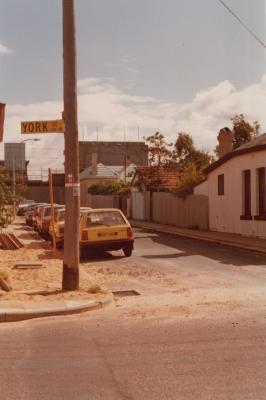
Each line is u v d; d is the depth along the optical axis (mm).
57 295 10969
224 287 12227
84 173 79938
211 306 9938
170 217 38312
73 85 11555
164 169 47000
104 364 6449
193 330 8078
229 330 8000
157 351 6965
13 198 20266
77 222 11633
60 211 23812
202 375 5949
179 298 10906
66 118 11539
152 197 43156
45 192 83125
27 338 7867
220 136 35562
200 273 14594
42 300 10445
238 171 27297
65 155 11625
